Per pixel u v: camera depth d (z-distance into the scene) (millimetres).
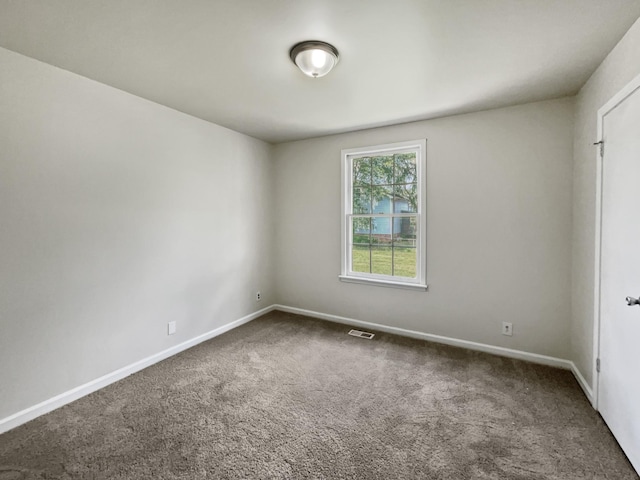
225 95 2512
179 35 1694
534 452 1661
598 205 1943
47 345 2037
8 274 1867
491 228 2840
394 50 1837
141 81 2264
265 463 1599
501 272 2816
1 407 1841
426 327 3205
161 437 1790
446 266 3062
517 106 2691
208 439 1775
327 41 1746
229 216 3490
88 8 1465
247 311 3789
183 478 1508
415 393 2232
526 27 1610
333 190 3730
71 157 2141
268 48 1823
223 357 2828
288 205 4078
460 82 2260
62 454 1662
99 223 2311
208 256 3240
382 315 3469
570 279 2545
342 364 2684
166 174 2791
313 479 1499
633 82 1540
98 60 1964
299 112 2904
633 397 1548
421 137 3129
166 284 2818
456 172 2971
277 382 2396
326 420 1939
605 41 1729
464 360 2742
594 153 2057
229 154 3469
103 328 2346
